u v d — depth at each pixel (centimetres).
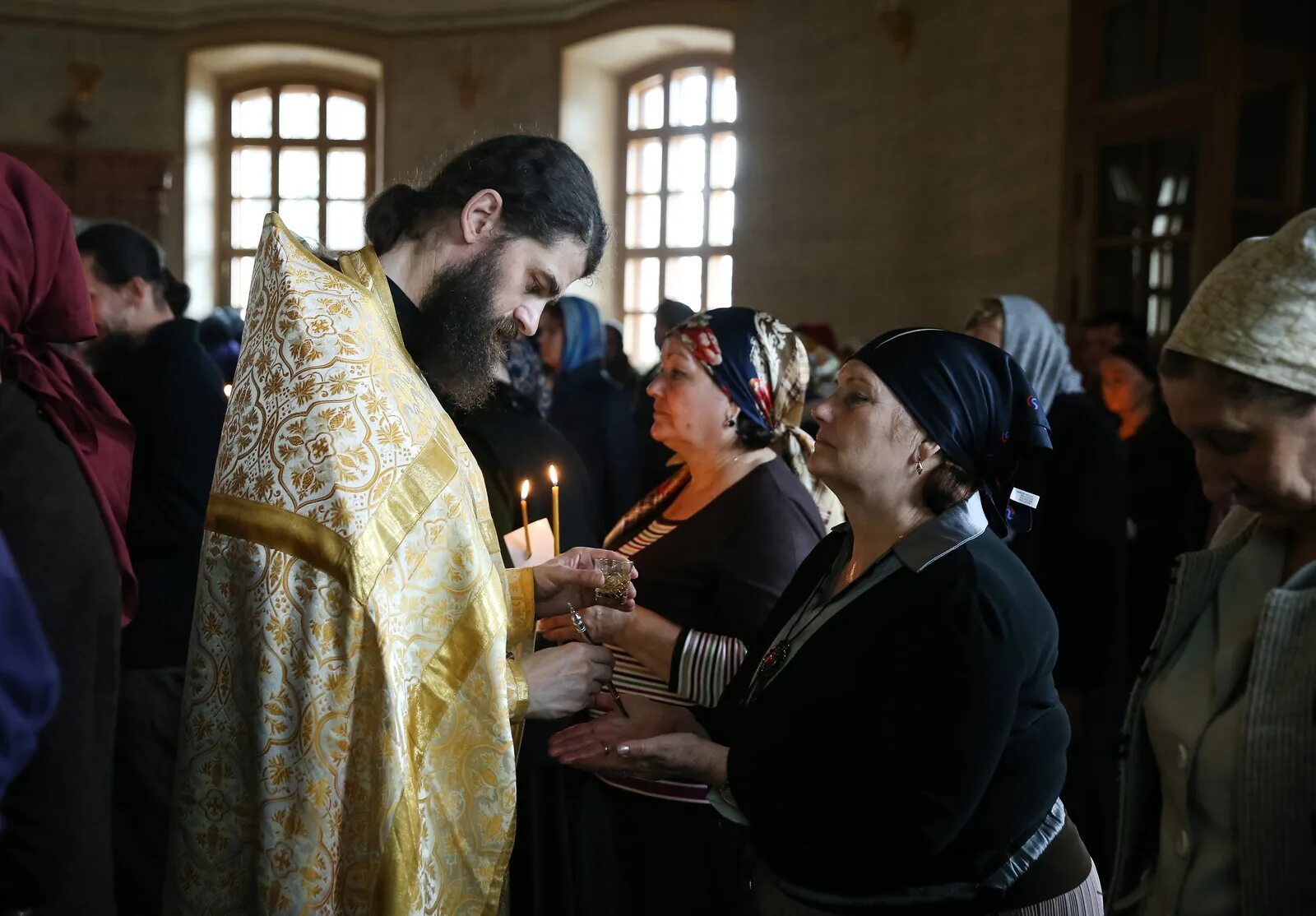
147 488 242
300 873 132
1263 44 517
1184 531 352
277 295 142
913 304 801
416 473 138
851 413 141
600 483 400
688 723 169
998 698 125
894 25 809
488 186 158
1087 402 291
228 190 1288
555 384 432
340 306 142
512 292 160
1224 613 129
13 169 129
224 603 137
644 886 202
